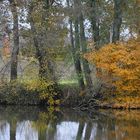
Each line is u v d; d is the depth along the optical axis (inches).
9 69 1407.5
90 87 1316.4
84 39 1374.3
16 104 1374.3
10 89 1369.3
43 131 972.6
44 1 1374.3
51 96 1347.2
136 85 1307.8
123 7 1403.8
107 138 893.8
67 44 1385.3
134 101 1307.8
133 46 1333.7
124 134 930.1
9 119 1121.4
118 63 1304.1
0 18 1353.3
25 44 1362.0
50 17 1357.0
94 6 1392.7
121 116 1170.0
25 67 1360.7
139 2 1403.8
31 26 1346.0
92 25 1395.2
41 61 1344.7
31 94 1363.2
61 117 1157.1
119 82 1301.7
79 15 1349.7
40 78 1344.7
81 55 1349.7
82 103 1314.0
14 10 1348.4
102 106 1312.7
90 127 1013.8
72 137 907.4
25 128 1002.1
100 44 1401.3
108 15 1435.8
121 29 1470.2
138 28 1386.6
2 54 1405.0
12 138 901.2
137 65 1299.2
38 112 1243.2
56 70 1349.7
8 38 1375.5
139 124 1047.6
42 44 1341.0
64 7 1364.4
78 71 1363.2
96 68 1309.1
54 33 1354.6
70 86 1342.3
